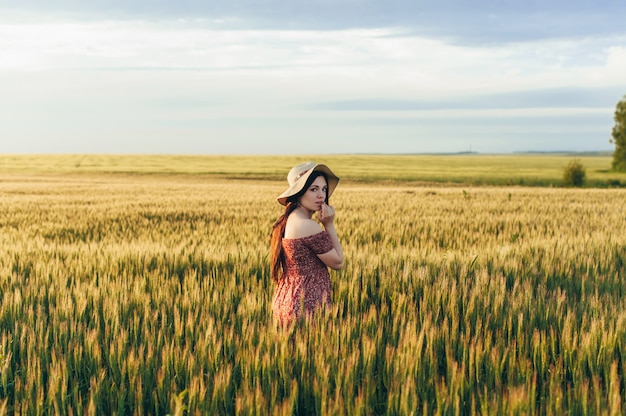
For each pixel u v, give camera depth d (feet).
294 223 14.12
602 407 9.88
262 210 59.06
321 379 10.94
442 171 248.32
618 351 13.07
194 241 31.58
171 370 11.91
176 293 18.99
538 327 15.20
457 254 25.54
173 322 15.65
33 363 11.88
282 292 14.42
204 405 10.35
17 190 104.63
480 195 83.61
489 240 33.01
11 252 27.63
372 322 14.15
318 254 14.07
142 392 11.31
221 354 13.33
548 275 21.70
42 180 171.32
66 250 28.89
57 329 14.40
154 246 28.71
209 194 92.32
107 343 13.70
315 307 14.08
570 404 10.23
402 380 10.91
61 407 10.74
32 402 10.64
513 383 11.14
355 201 69.67
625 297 18.08
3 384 11.81
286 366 11.66
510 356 12.05
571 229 40.04
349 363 11.24
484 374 12.34
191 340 13.60
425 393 10.80
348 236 35.63
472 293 16.99
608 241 31.37
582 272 22.49
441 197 79.51
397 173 226.38
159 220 50.90
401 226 39.58
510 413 9.54
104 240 35.12
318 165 14.06
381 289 18.44
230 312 16.17
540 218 48.11
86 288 18.69
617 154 279.28
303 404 11.29
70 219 50.37
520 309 15.98
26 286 19.49
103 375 11.63
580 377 11.07
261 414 10.00
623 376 12.03
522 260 24.67
